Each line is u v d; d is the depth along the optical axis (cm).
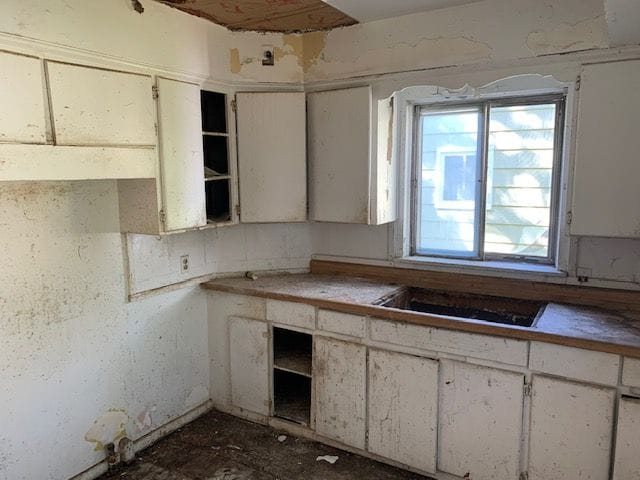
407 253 306
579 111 218
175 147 241
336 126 279
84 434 234
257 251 318
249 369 290
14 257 200
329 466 250
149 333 266
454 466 230
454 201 294
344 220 284
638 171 211
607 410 193
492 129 278
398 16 257
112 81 209
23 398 207
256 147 286
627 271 237
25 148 176
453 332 222
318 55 283
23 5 176
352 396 254
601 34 213
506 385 212
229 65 277
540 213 270
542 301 255
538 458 210
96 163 202
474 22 240
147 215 238
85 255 229
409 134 296
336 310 253
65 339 222
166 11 236
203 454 262
